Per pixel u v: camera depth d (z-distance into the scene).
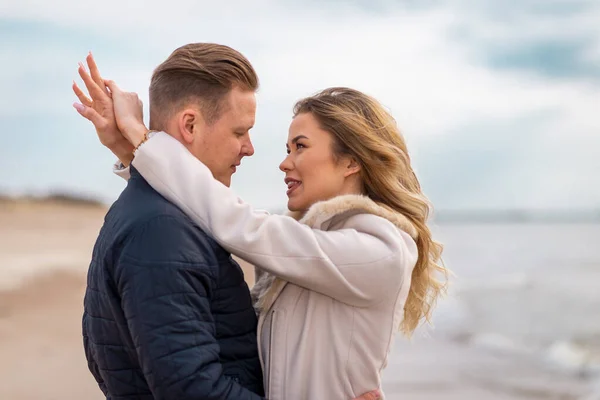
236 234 2.13
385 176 2.49
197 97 2.26
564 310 21.39
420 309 2.63
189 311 2.00
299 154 2.52
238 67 2.31
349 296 2.25
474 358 11.91
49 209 57.28
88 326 2.27
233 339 2.21
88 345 2.34
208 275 2.09
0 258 24.27
